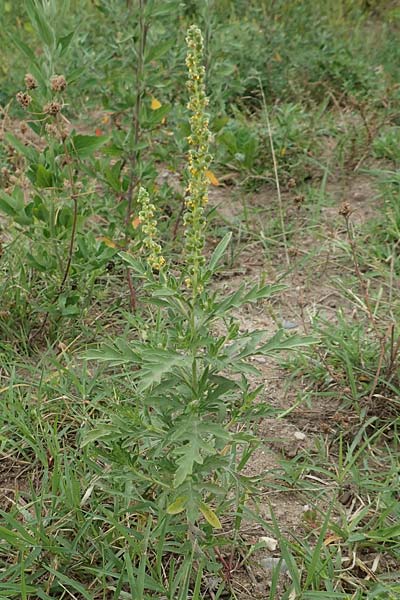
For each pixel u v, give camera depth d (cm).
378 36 746
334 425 313
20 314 356
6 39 693
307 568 242
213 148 500
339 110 555
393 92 571
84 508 262
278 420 315
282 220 438
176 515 249
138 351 241
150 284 220
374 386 307
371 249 425
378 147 514
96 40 632
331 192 493
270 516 269
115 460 233
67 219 354
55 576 240
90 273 370
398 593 234
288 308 390
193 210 218
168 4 391
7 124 517
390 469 288
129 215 378
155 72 426
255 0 760
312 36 699
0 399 312
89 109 577
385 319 371
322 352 349
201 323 226
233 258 424
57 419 298
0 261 379
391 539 256
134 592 224
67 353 342
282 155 504
